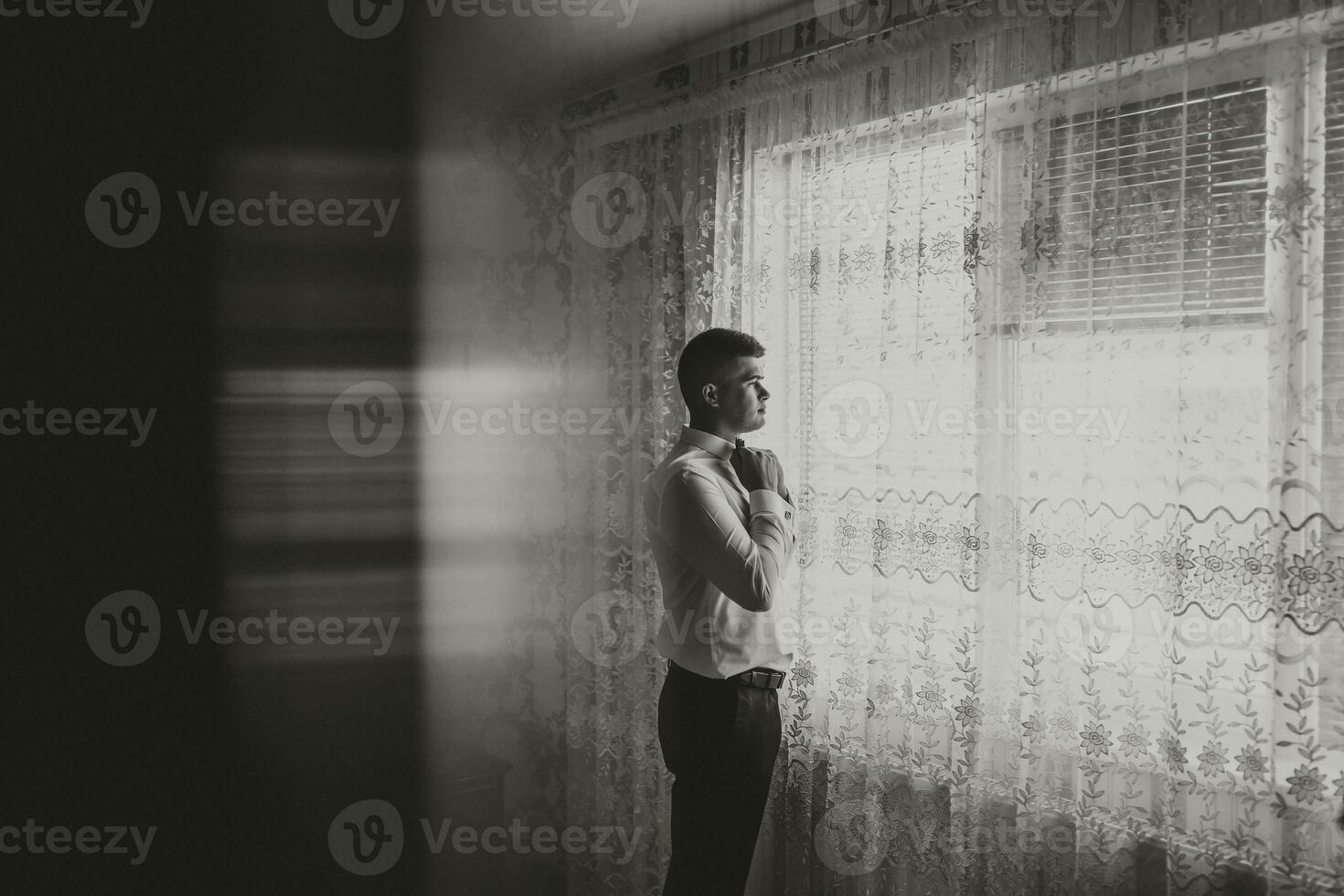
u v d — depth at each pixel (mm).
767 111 2145
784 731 2104
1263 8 1437
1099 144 1619
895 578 1920
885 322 1925
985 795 1763
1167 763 1525
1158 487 1567
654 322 2311
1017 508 1720
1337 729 1380
